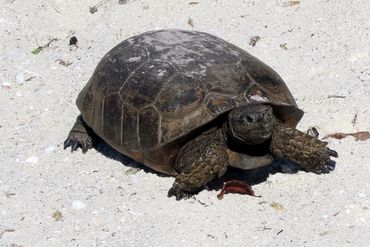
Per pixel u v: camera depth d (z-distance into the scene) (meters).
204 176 7.41
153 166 7.68
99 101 8.16
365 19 10.16
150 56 8.01
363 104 8.84
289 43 9.99
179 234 7.09
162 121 7.48
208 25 10.44
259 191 7.61
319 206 7.35
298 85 9.30
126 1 11.04
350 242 6.87
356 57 9.65
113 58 8.29
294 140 7.60
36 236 7.25
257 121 7.19
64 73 10.01
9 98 9.62
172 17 10.66
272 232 7.05
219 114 7.34
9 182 8.05
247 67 7.77
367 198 7.42
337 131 8.46
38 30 10.90
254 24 10.34
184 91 7.52
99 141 8.63
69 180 8.02
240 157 7.50
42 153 8.53
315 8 10.44
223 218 7.25
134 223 7.29
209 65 7.73
